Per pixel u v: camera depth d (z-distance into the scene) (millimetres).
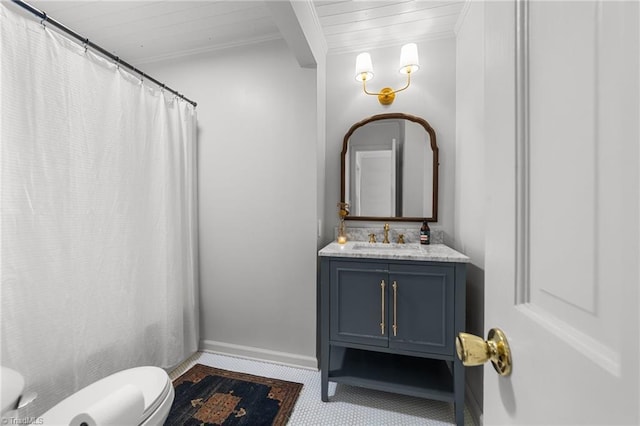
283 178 1937
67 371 1234
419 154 1943
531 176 360
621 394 233
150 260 1696
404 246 1878
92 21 1741
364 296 1472
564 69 298
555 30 313
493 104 455
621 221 237
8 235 1058
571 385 284
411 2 1601
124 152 1522
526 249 372
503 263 423
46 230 1165
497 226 443
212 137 2057
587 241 270
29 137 1110
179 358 1856
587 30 270
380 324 1450
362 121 2002
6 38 1042
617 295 239
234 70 2004
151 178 1705
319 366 1883
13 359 1067
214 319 2086
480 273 1430
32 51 1118
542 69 336
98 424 775
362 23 1785
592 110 264
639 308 222
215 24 1788
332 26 1814
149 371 1183
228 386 1665
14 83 1066
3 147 1043
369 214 2031
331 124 2105
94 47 1354
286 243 1941
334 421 1389
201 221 2092
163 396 1055
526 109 369
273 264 1966
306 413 1443
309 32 1603
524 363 367
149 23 1772
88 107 1335
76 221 1281
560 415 297
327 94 2104
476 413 1415
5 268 1049
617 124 240
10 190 1062
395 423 1382
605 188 252
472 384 1502
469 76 1599
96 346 1370
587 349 266
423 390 1417
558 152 309
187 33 1879
